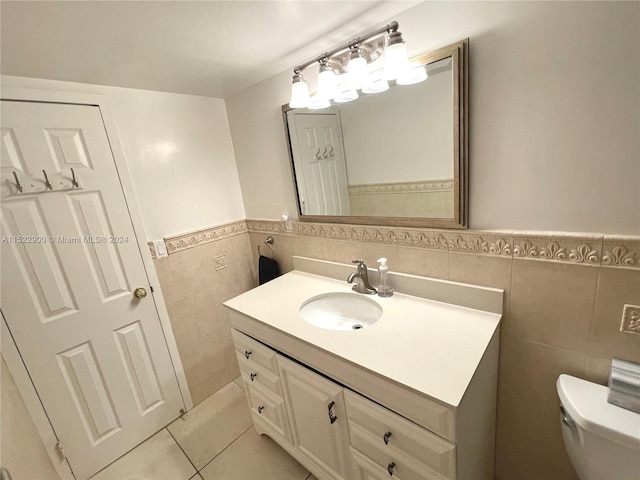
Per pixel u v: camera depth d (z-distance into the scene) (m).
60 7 0.85
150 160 1.65
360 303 1.43
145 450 1.69
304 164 1.62
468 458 0.93
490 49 0.96
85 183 1.42
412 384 0.84
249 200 2.05
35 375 1.36
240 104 1.85
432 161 1.17
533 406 1.15
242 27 1.09
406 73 1.01
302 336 1.12
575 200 0.92
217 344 2.07
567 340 1.02
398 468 0.97
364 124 1.33
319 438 1.23
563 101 0.88
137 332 1.67
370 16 1.10
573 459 0.95
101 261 1.51
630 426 0.81
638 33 0.75
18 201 1.27
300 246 1.81
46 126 1.30
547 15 0.85
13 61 1.13
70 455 1.49
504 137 1.00
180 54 1.25
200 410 1.94
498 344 1.14
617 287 0.90
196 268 1.90
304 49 1.32
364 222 1.46
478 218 1.12
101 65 1.26
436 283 1.27
